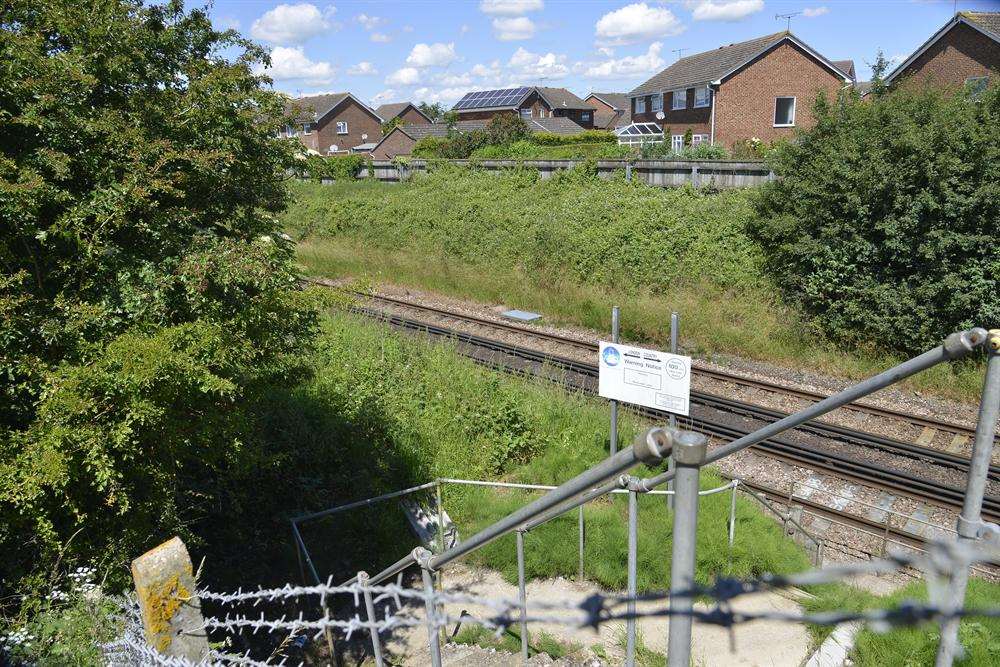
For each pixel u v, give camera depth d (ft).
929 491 31.99
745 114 118.93
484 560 26.32
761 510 30.53
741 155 91.45
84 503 18.08
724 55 124.57
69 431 15.55
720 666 20.13
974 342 8.94
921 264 47.70
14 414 17.81
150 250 18.78
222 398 19.90
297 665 20.53
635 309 56.24
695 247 60.44
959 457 34.27
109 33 18.94
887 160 48.73
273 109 23.13
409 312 63.21
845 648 20.12
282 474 28.81
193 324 17.76
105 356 16.12
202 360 17.48
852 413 40.47
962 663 17.89
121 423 16.35
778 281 56.34
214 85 20.83
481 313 63.31
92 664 13.43
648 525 27.89
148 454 18.70
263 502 27.89
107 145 18.35
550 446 35.40
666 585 24.75
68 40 19.12
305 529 27.30
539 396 38.83
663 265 60.95
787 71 117.39
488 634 21.79
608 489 12.19
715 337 52.54
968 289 45.98
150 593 11.50
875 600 22.84
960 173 45.62
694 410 41.78
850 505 31.55
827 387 45.52
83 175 18.37
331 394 35.24
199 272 18.03
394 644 21.47
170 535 19.76
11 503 16.21
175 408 18.70
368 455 31.81
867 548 28.73
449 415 35.81
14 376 16.87
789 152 56.49
